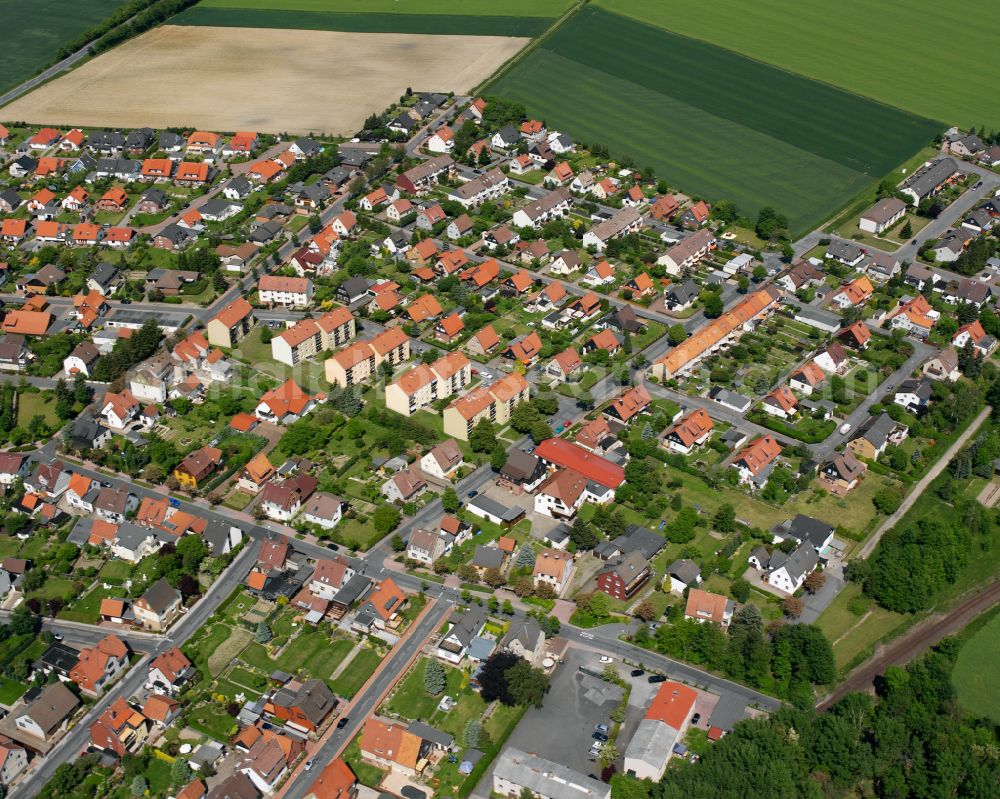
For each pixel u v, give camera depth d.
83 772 192.25
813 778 191.25
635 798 184.25
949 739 194.38
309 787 189.00
